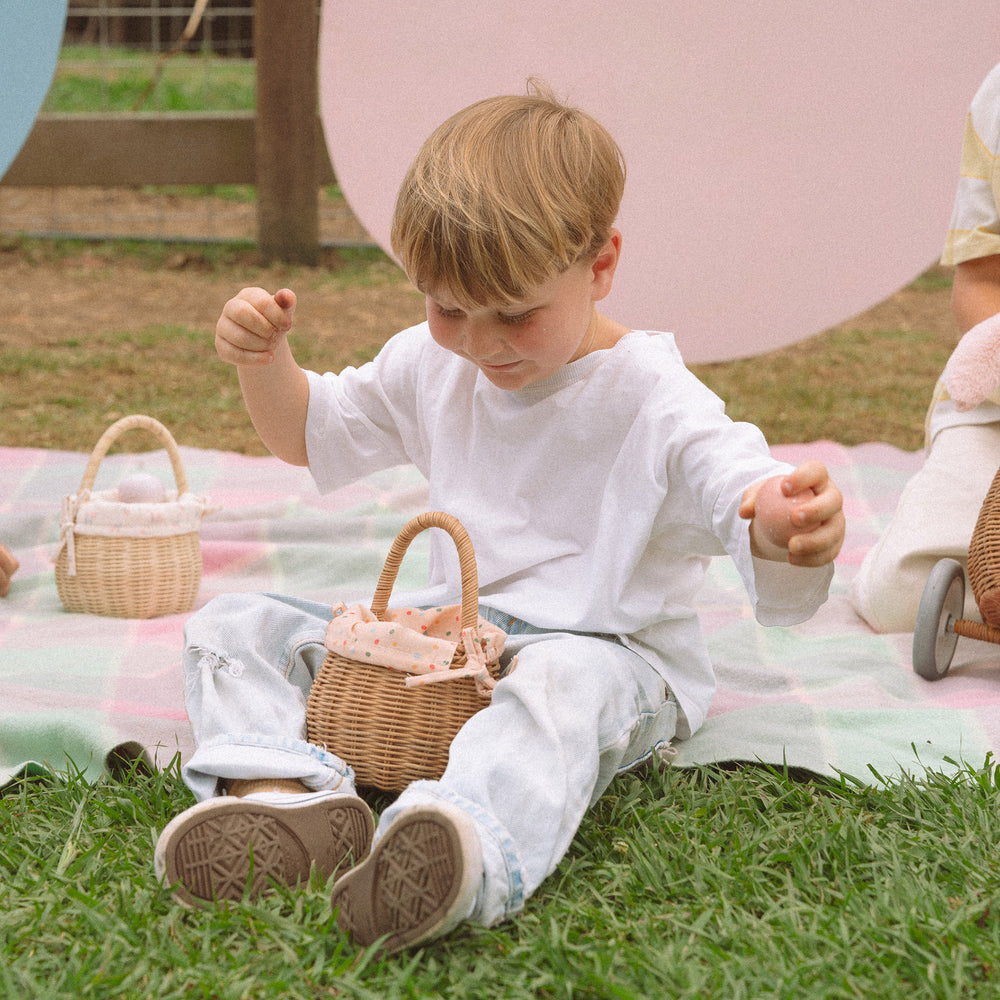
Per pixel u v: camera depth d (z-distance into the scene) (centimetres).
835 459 366
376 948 128
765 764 177
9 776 175
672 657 183
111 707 200
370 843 151
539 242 152
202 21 1132
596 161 162
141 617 250
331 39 328
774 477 144
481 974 127
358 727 163
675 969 126
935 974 125
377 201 344
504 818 139
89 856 149
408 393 193
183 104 978
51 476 335
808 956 130
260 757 155
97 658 221
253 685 171
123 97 977
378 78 333
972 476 240
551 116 164
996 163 236
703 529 168
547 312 158
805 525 137
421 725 161
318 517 308
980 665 227
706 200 359
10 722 186
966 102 345
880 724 197
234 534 299
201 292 640
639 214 360
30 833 158
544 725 146
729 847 155
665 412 167
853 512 323
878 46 342
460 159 156
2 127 316
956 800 166
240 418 431
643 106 349
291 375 193
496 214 151
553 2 333
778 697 213
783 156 354
